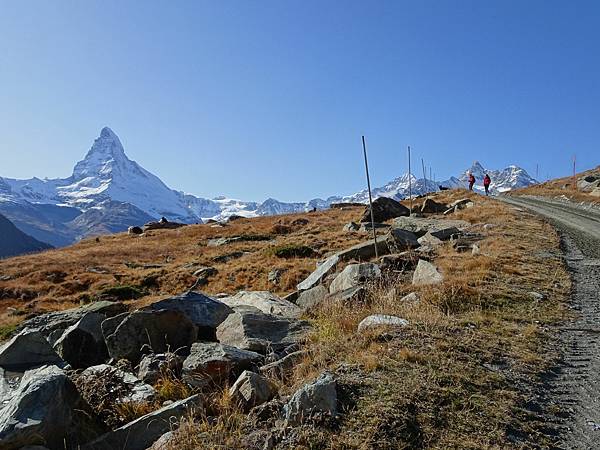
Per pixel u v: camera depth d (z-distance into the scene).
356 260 17.70
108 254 42.28
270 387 5.77
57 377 5.18
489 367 6.58
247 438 4.52
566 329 8.89
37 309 25.38
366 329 7.75
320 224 46.28
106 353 9.08
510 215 31.23
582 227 26.58
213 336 9.92
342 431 4.54
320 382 5.11
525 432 4.91
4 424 4.59
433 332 7.70
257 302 13.59
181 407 5.29
